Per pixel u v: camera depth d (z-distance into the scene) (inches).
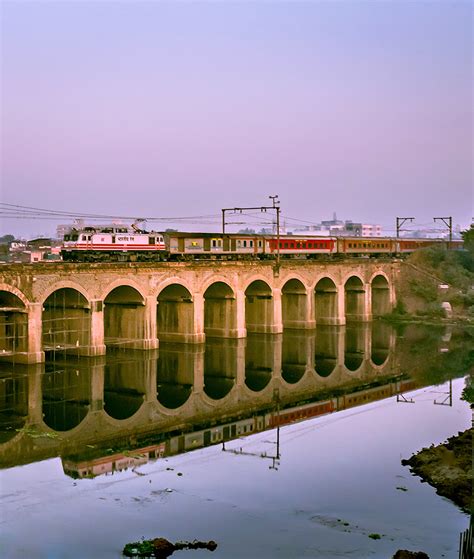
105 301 2699.3
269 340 3085.6
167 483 1296.8
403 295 4062.5
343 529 1096.8
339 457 1464.1
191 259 3208.7
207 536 1068.5
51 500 1205.1
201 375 2348.7
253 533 1080.2
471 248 4576.8
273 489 1266.0
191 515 1146.7
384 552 1018.1
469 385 2262.6
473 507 1061.1
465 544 981.8
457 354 2888.8
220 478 1327.5
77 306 2416.3
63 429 1676.9
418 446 1545.3
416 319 3875.5
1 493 1236.5
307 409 1923.0
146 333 2576.3
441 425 1738.4
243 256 3462.1
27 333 2170.3
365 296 3818.9
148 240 2965.1
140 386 2158.0
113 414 1833.2
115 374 2299.5
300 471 1369.3
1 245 3540.8
